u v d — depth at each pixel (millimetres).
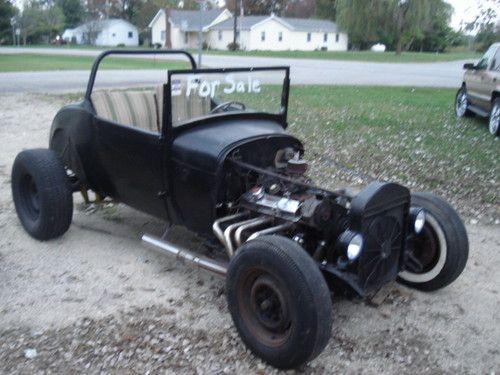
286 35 63031
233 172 3742
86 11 83500
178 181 3910
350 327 3615
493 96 10594
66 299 3877
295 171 3770
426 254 3979
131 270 4324
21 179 4789
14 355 3238
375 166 7758
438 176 7340
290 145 4078
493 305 3992
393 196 3400
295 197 3604
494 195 6590
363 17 47969
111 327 3541
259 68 4324
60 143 4977
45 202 4527
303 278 2912
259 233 3373
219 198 3742
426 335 3574
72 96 13797
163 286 4090
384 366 3244
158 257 4559
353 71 26938
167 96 3787
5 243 4758
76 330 3502
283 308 3021
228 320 3652
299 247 3045
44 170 4527
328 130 10281
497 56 10922
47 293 3953
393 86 19234
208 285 4109
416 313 3822
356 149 8758
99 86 16016
